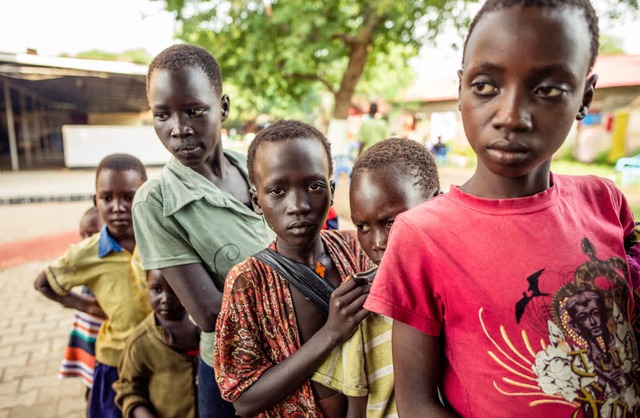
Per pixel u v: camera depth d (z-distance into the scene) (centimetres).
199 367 170
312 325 115
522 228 81
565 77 68
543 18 67
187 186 155
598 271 80
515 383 78
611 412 78
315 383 113
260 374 111
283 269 116
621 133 1249
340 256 126
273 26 928
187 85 146
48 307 463
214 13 929
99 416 206
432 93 1672
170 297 182
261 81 1032
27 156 2039
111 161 215
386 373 111
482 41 71
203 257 153
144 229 152
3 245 687
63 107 2055
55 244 696
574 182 93
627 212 96
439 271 84
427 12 901
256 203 128
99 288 217
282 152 110
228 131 3005
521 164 71
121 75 1191
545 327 77
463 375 83
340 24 916
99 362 212
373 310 89
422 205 93
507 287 79
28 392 314
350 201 119
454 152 1764
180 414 187
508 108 69
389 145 119
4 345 382
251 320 114
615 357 79
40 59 1097
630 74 887
